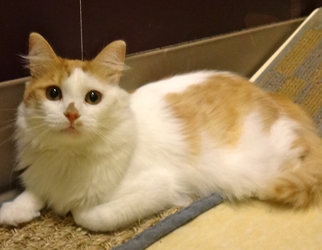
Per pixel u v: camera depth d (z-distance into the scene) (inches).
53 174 18.1
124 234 18.6
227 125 21.3
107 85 17.1
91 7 22.9
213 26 30.5
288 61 31.4
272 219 19.9
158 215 19.9
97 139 17.0
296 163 21.9
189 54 28.8
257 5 33.1
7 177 21.9
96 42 24.0
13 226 19.0
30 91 16.8
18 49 20.6
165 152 20.0
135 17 25.3
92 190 17.9
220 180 20.7
